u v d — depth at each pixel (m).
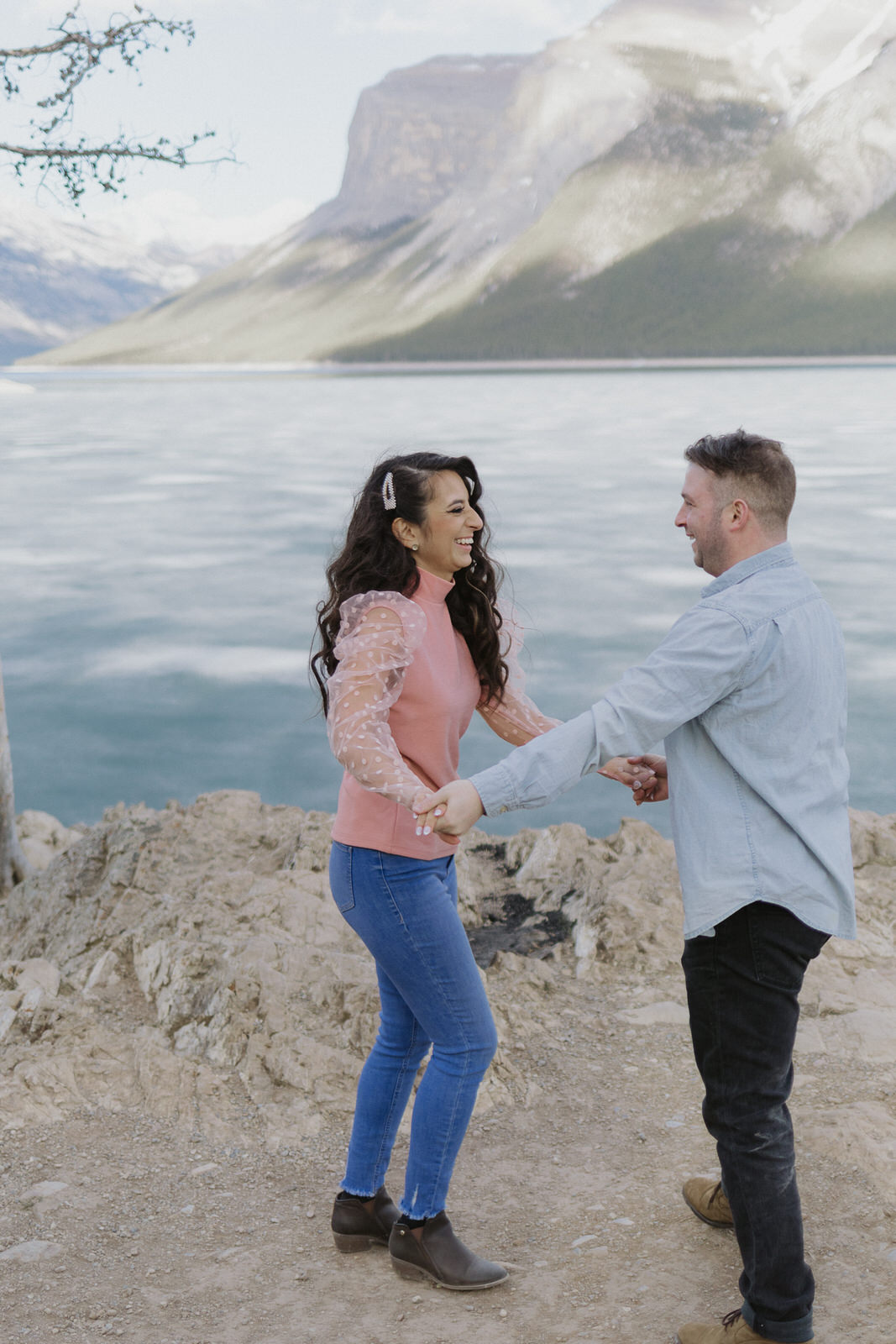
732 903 1.95
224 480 39.62
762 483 2.04
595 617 17.72
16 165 5.56
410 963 2.26
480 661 2.45
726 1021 2.00
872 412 68.25
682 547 23.88
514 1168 2.77
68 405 107.50
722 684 1.95
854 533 25.55
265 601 20.06
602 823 10.08
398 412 80.94
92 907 4.27
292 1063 3.10
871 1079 3.07
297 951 3.60
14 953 4.30
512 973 3.77
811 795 1.99
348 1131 2.91
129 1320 2.24
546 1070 3.21
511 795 1.95
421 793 2.04
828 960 3.75
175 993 3.43
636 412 74.31
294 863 4.47
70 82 5.54
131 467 45.22
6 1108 2.97
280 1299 2.31
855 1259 2.34
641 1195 2.62
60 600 20.53
